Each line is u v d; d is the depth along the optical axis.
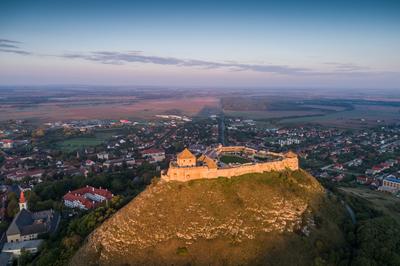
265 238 173.38
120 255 166.38
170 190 192.75
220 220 177.88
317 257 165.75
